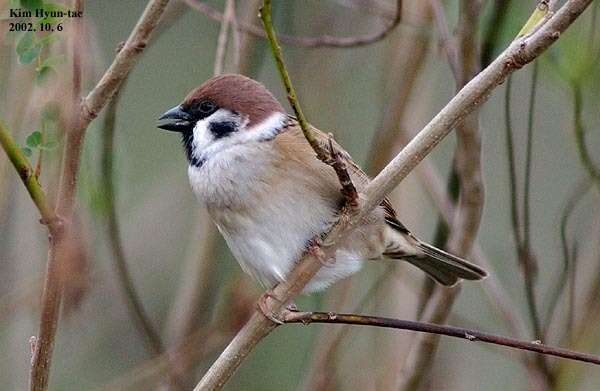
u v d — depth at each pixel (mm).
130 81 10656
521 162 10617
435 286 8758
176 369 8914
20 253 8672
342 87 9641
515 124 10586
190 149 7520
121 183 8539
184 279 9328
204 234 9344
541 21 5539
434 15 8055
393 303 9078
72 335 9656
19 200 8688
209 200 7340
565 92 8641
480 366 10141
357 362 9133
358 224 5992
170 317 9234
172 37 10828
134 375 9000
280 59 5043
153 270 9953
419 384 8344
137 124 10547
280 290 6137
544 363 8547
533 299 8289
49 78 5898
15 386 8570
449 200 8766
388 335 8977
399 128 9016
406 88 9000
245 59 9164
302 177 7070
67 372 9656
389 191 5891
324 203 7082
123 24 10805
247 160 7168
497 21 8000
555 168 10602
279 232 7145
